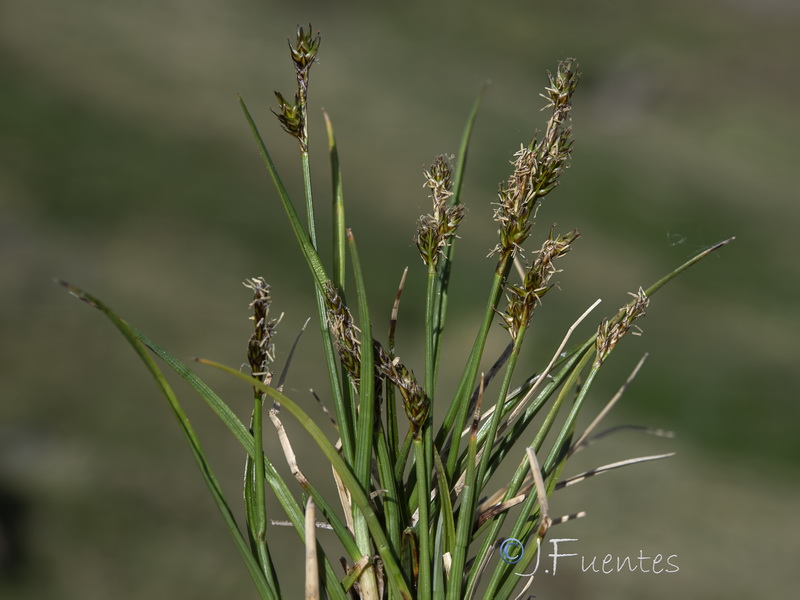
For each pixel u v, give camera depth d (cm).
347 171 1706
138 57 2067
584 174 1888
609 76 2573
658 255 1595
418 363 1110
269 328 129
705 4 3153
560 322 1228
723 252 1647
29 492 808
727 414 1121
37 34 2009
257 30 2452
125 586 737
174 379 1016
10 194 1373
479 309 1198
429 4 2920
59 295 1136
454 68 2480
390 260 1370
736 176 2083
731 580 776
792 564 827
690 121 2412
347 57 2386
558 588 727
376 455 145
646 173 1980
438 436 152
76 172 1495
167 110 1833
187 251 1329
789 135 2355
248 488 138
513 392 155
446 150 1883
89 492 821
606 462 947
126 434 920
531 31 2850
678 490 921
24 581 711
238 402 988
